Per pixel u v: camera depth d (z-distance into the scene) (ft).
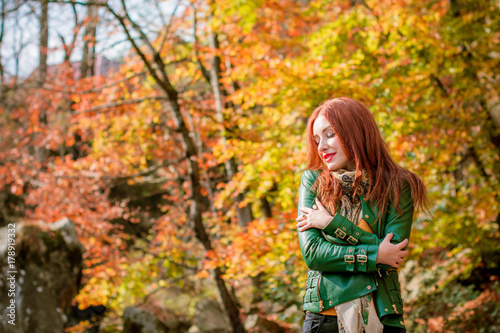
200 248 33.88
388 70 20.57
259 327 27.71
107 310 38.75
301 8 28.84
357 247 5.67
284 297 27.76
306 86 17.98
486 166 23.94
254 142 21.97
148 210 49.32
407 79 19.62
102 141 31.68
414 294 27.89
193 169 27.71
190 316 35.58
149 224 46.85
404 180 6.20
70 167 30.45
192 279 39.37
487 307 23.70
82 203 31.42
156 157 37.68
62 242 14.39
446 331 23.65
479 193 22.17
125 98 29.60
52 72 32.45
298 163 17.78
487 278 26.53
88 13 28.78
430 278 27.58
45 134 33.17
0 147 31.48
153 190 48.57
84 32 29.53
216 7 24.89
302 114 19.85
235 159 29.07
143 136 33.12
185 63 31.42
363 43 22.39
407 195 6.12
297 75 18.48
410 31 19.86
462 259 26.04
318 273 6.00
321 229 6.04
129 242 44.52
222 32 28.25
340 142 6.18
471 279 26.96
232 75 22.12
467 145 22.50
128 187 47.91
